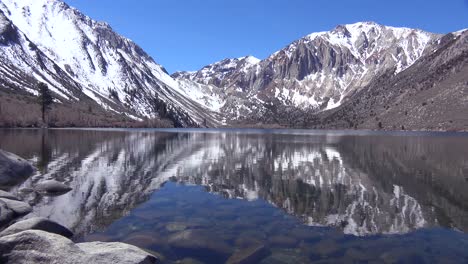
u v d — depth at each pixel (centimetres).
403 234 1733
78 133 12050
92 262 1136
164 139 10538
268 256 1416
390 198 2597
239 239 1605
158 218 1958
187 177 3459
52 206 2198
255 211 2155
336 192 2808
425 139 12219
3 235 1395
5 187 2698
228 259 1380
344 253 1461
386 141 10681
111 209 2153
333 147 7825
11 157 3269
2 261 1143
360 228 1827
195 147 7531
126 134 13025
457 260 1395
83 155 5228
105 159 4834
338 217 2045
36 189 2661
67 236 1608
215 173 3756
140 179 3294
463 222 1958
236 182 3219
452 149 7425
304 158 5400
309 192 2794
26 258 1137
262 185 3086
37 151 5566
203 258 1386
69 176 3359
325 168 4231
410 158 5512
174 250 1462
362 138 12962
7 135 9356
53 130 13800
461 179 3497
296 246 1535
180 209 2177
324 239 1634
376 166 4462
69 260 1123
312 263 1354
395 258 1411
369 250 1497
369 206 2334
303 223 1905
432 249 1517
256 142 9769
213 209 2188
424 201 2505
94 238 1598
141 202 2361
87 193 2620
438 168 4306
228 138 12331
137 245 1503
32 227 1452
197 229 1747
